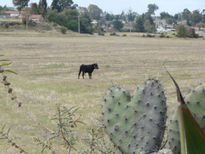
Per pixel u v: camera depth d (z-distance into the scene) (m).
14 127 12.51
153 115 3.32
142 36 148.00
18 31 116.38
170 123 3.26
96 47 72.31
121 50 66.19
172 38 137.88
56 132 3.50
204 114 3.10
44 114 14.55
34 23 126.38
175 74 32.56
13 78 27.47
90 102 19.12
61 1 174.88
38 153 8.83
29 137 10.80
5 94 17.39
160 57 52.44
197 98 3.14
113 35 150.25
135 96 3.45
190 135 1.67
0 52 56.16
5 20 134.62
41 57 50.50
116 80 29.09
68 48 67.88
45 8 146.75
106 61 46.50
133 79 29.58
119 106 3.53
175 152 3.22
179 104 1.66
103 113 3.61
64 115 3.49
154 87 3.41
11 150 9.32
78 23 142.12
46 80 28.86
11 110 15.27
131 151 3.32
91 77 31.41
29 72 34.19
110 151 3.99
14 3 149.62
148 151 3.28
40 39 92.62
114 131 3.47
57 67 38.84
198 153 1.67
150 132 3.31
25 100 17.98
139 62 44.94
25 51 59.09
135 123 3.37
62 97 20.55
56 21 141.88
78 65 41.34
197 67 39.59
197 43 99.38
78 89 24.22
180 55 56.75
